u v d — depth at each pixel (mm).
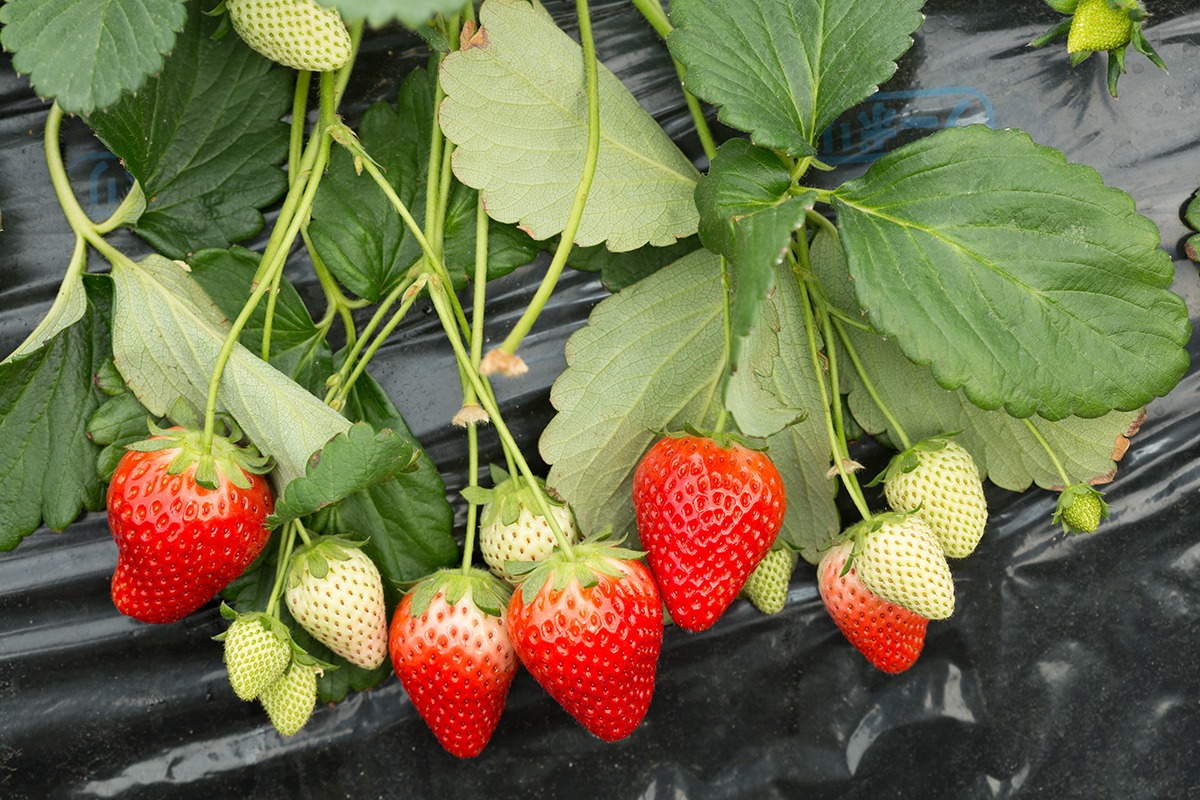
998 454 473
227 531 427
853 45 428
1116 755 499
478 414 424
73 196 449
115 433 449
